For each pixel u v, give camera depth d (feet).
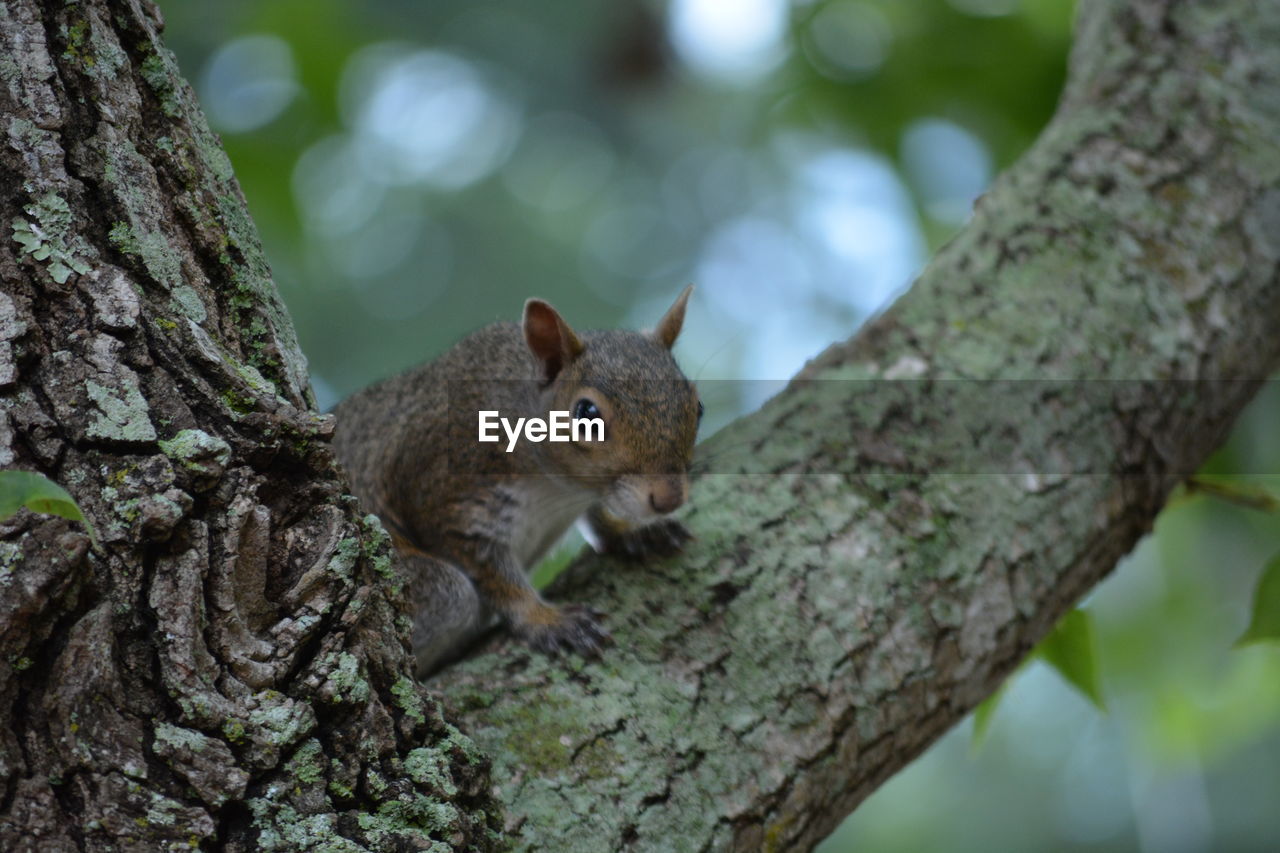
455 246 41.65
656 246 44.75
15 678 7.58
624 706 11.18
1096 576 14.55
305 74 27.37
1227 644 26.04
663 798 10.48
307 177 30.58
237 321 9.54
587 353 16.87
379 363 37.88
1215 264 16.17
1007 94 24.82
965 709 12.94
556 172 44.62
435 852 8.58
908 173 26.11
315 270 37.73
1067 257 16.02
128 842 7.54
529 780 10.27
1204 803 29.40
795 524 13.23
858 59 25.99
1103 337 15.30
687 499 13.57
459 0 38.40
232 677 8.35
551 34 42.11
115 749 7.72
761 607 12.35
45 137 9.00
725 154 44.86
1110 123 17.57
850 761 11.66
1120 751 38.99
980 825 39.45
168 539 8.29
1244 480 19.44
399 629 9.68
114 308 8.75
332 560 8.96
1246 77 17.84
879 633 12.32
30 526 7.76
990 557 13.29
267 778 8.23
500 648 12.14
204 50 27.50
